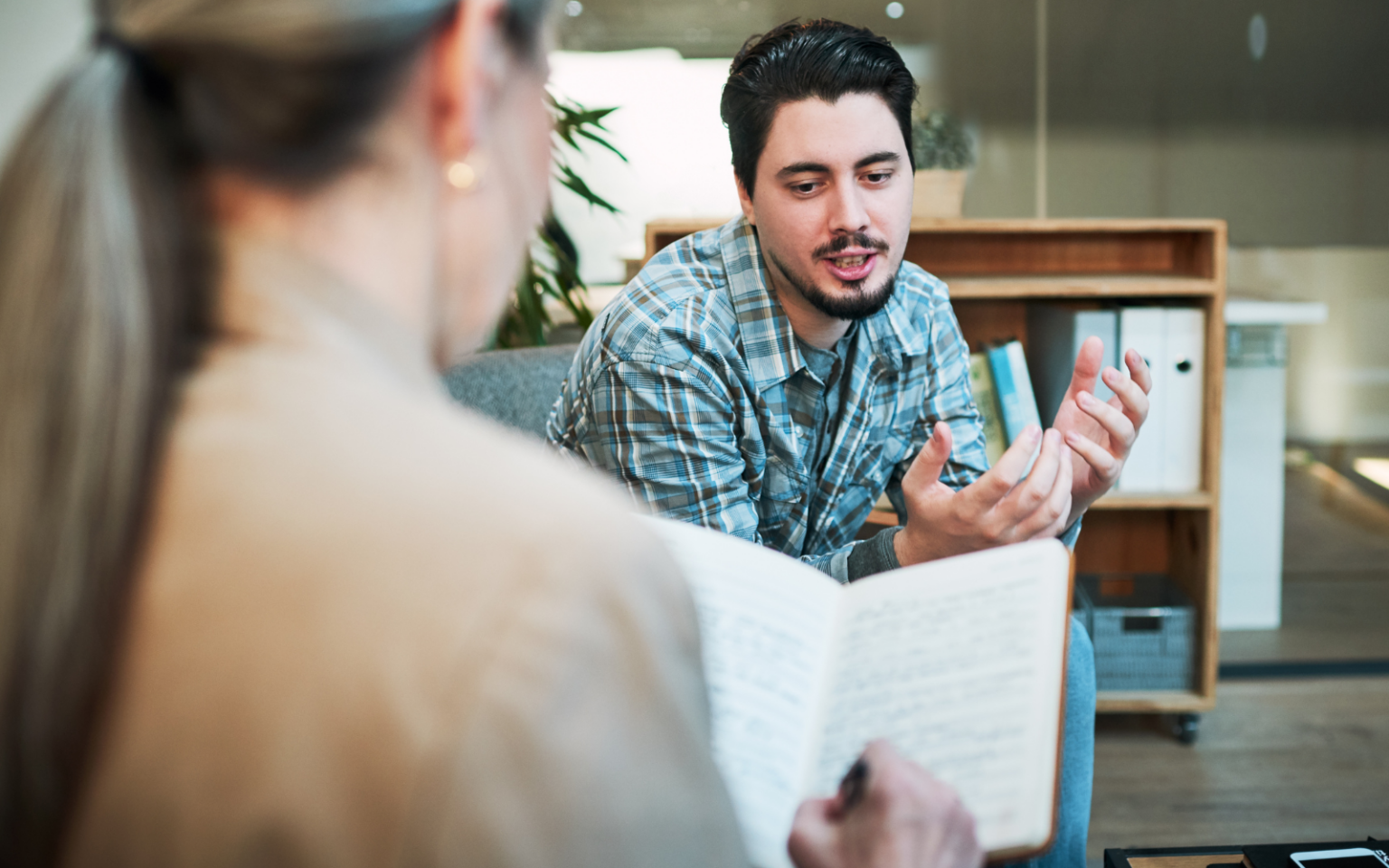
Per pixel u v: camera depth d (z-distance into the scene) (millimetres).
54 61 1932
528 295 2283
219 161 380
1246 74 3148
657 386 1312
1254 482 3023
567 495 369
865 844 516
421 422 380
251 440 358
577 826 325
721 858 357
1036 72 3117
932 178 2461
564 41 2918
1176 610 2479
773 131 1241
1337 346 3229
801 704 678
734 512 1356
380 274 405
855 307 1281
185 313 369
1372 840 1166
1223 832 2090
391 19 375
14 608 328
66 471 329
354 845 318
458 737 319
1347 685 2787
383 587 336
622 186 2953
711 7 2924
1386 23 3133
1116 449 1126
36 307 333
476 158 428
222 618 337
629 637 351
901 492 1595
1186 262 2508
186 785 328
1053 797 598
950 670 653
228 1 354
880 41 1239
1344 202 3205
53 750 334
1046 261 2586
